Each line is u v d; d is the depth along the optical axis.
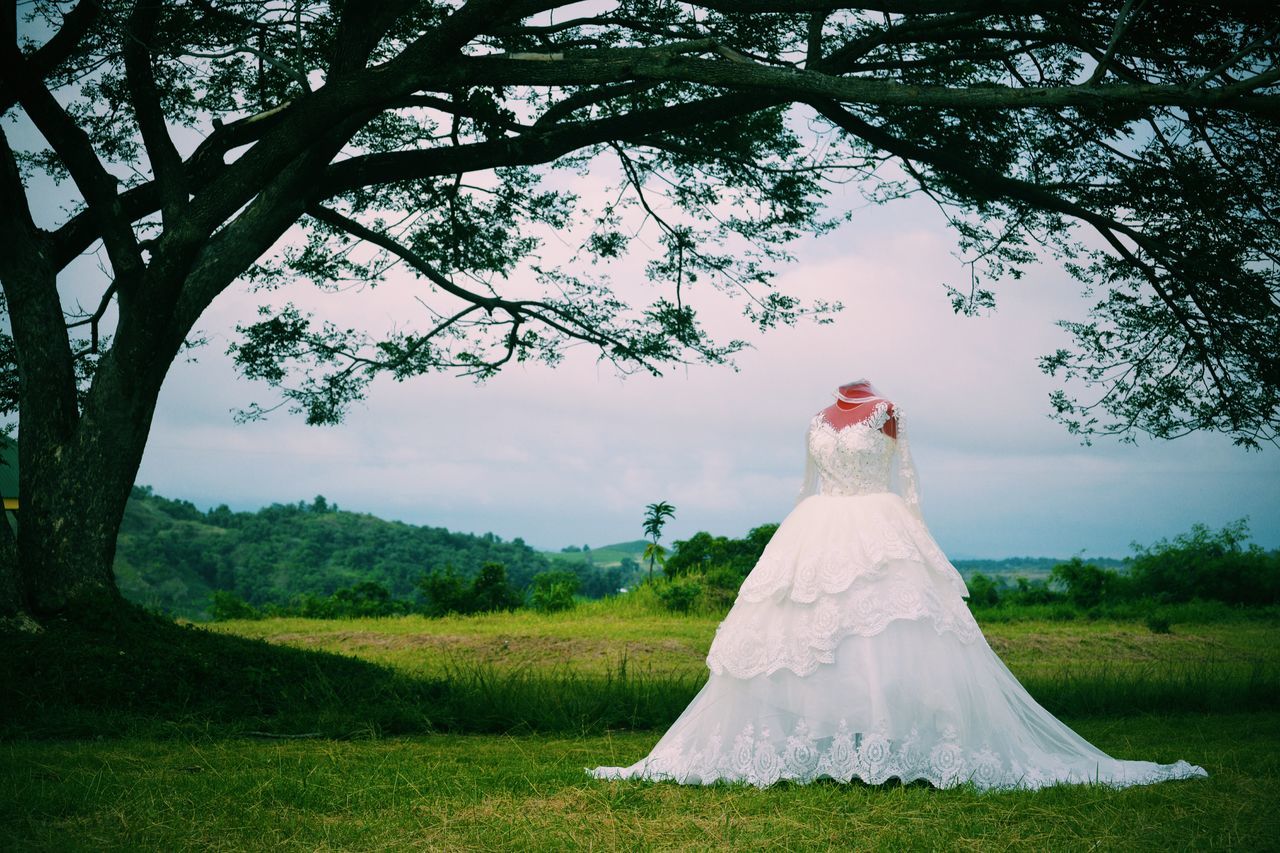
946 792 4.61
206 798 4.32
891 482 5.63
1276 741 6.44
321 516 83.12
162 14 11.04
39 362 9.20
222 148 10.73
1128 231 10.67
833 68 10.52
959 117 11.04
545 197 13.40
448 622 21.52
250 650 9.05
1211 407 10.78
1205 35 9.07
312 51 11.62
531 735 7.12
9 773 4.70
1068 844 3.67
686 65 8.03
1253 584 26.67
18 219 9.25
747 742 4.98
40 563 8.75
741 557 25.67
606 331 13.22
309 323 12.87
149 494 83.00
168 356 9.19
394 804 4.34
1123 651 16.09
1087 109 9.95
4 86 9.35
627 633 17.88
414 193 13.34
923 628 5.08
